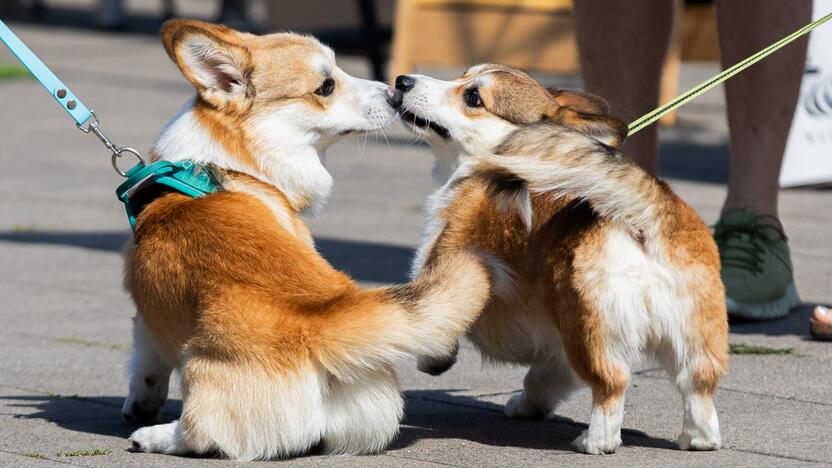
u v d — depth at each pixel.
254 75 7.43
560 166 6.38
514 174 6.47
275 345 6.44
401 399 6.81
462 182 7.49
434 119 8.20
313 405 6.48
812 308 10.26
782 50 9.83
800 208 14.73
